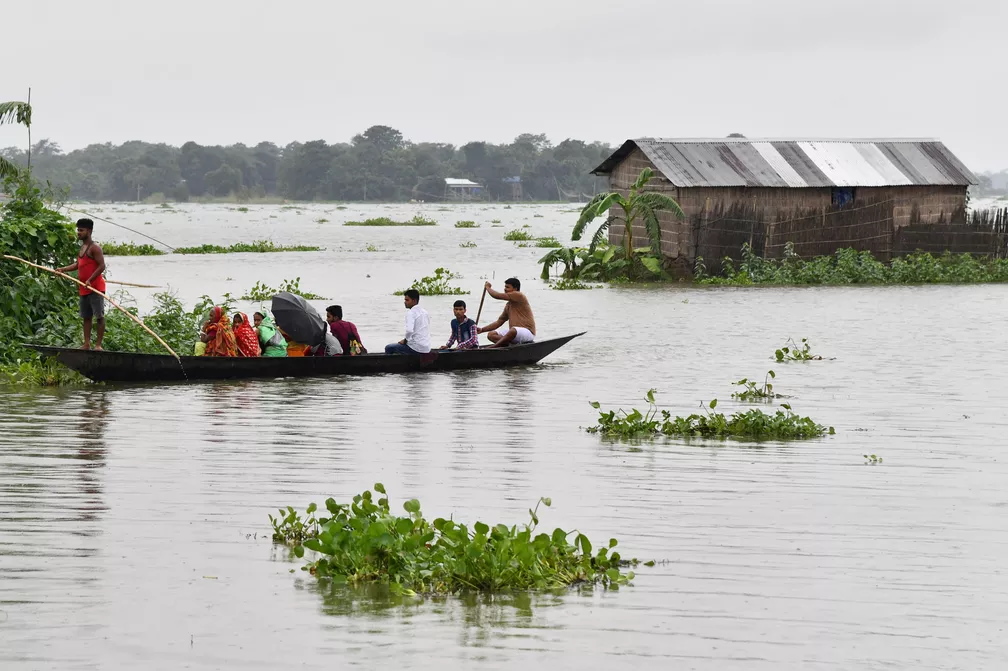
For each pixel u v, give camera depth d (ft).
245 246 304.91
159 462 62.64
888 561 47.01
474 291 188.34
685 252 210.59
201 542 47.88
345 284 200.85
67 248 102.27
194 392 86.63
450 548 43.98
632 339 124.88
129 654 36.04
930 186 230.27
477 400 85.71
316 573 43.88
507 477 60.70
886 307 159.74
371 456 65.41
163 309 108.47
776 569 45.78
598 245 220.64
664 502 55.93
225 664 35.40
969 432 75.05
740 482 60.34
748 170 216.54
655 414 80.12
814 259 208.33
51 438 68.59
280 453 65.72
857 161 228.22
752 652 37.19
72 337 96.43
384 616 39.65
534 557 43.37
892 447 70.13
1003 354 113.50
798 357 109.50
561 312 153.28
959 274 208.13
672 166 213.05
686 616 40.29
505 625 39.01
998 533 51.26
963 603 42.14
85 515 51.55
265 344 100.63
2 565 44.34
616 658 36.45
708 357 111.04
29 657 35.70
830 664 36.37
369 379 95.09
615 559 45.70
